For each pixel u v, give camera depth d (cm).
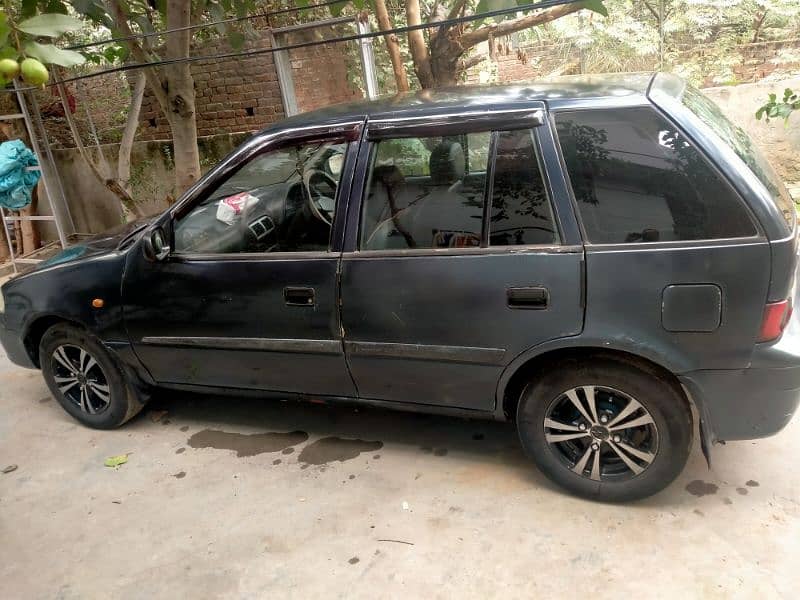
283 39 666
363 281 269
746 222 219
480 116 251
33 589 250
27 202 650
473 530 259
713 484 273
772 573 225
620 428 252
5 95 711
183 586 244
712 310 224
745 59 759
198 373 325
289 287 282
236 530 272
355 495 288
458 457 310
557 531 254
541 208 243
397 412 357
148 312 317
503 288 247
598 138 237
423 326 264
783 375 225
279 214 294
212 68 691
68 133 785
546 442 267
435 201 260
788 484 269
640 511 261
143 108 739
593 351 247
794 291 235
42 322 359
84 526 285
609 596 222
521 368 260
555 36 859
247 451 332
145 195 752
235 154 296
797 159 622
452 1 586
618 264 231
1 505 305
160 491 305
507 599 225
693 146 225
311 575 244
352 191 272
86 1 338
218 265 295
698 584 223
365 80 676
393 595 231
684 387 237
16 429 377
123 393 349
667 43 831
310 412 366
